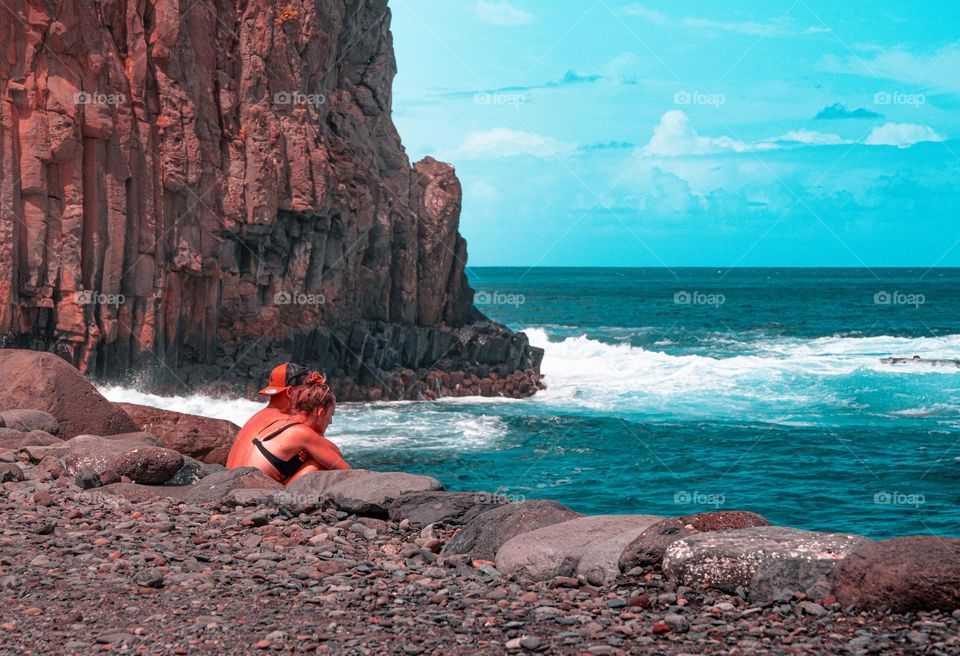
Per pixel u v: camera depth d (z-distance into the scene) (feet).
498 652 14.25
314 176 107.14
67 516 24.03
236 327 102.83
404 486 25.36
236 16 104.22
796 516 53.21
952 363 141.79
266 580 18.38
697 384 120.98
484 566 20.20
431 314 125.80
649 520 20.81
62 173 88.43
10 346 84.53
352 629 15.30
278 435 29.19
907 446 76.84
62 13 87.66
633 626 15.39
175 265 96.27
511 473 66.95
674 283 568.82
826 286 493.36
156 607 16.37
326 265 111.96
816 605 16.12
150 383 93.86
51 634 14.85
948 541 16.44
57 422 36.83
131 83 93.81
